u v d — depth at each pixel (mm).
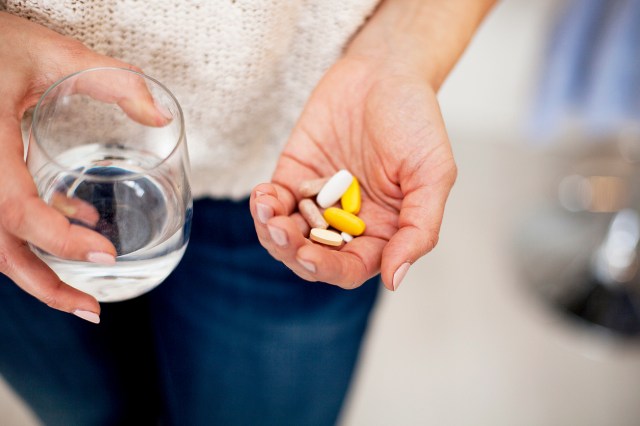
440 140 427
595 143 985
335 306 555
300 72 501
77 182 363
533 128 749
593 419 792
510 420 792
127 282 381
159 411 651
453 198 1021
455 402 807
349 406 799
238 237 543
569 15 662
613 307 890
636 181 901
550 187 1023
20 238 373
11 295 503
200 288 556
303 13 471
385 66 467
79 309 392
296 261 395
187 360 584
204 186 531
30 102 410
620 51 652
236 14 434
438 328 874
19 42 397
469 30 510
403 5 503
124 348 567
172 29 435
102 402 576
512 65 950
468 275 932
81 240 353
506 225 991
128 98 381
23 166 366
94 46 436
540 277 930
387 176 443
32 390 559
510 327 879
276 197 400
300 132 465
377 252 427
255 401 593
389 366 835
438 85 499
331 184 444
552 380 827
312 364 578
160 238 377
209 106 475
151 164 399
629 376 833
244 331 557
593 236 939
